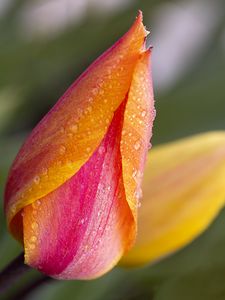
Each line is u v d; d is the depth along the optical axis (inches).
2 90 14.1
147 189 9.0
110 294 11.9
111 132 7.1
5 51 14.4
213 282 11.8
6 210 7.5
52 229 7.3
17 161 7.3
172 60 20.0
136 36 6.9
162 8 16.4
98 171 7.2
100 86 6.9
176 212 8.9
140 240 8.9
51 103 16.6
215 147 9.1
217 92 13.8
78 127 7.0
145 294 12.0
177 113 13.5
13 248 11.5
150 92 7.0
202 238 12.6
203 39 17.0
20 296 9.5
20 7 15.9
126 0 16.2
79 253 7.4
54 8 16.9
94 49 15.5
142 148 7.1
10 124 15.2
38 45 14.6
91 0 15.5
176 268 12.0
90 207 7.3
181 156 9.1
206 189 9.0
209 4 16.9
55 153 7.0
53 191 7.2
